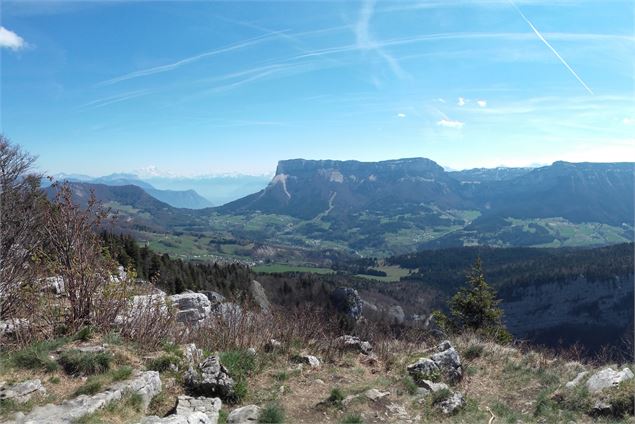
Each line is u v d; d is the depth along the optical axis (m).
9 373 6.03
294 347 9.87
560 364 10.79
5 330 7.38
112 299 8.14
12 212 9.21
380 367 9.65
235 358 7.90
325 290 47.31
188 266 44.66
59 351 6.80
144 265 33.19
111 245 9.35
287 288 50.22
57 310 7.91
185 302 12.53
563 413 7.83
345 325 13.41
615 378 8.38
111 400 5.66
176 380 6.94
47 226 8.28
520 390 9.35
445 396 8.03
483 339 14.07
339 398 7.24
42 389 5.74
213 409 6.24
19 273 8.19
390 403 7.51
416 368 9.20
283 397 7.21
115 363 6.76
